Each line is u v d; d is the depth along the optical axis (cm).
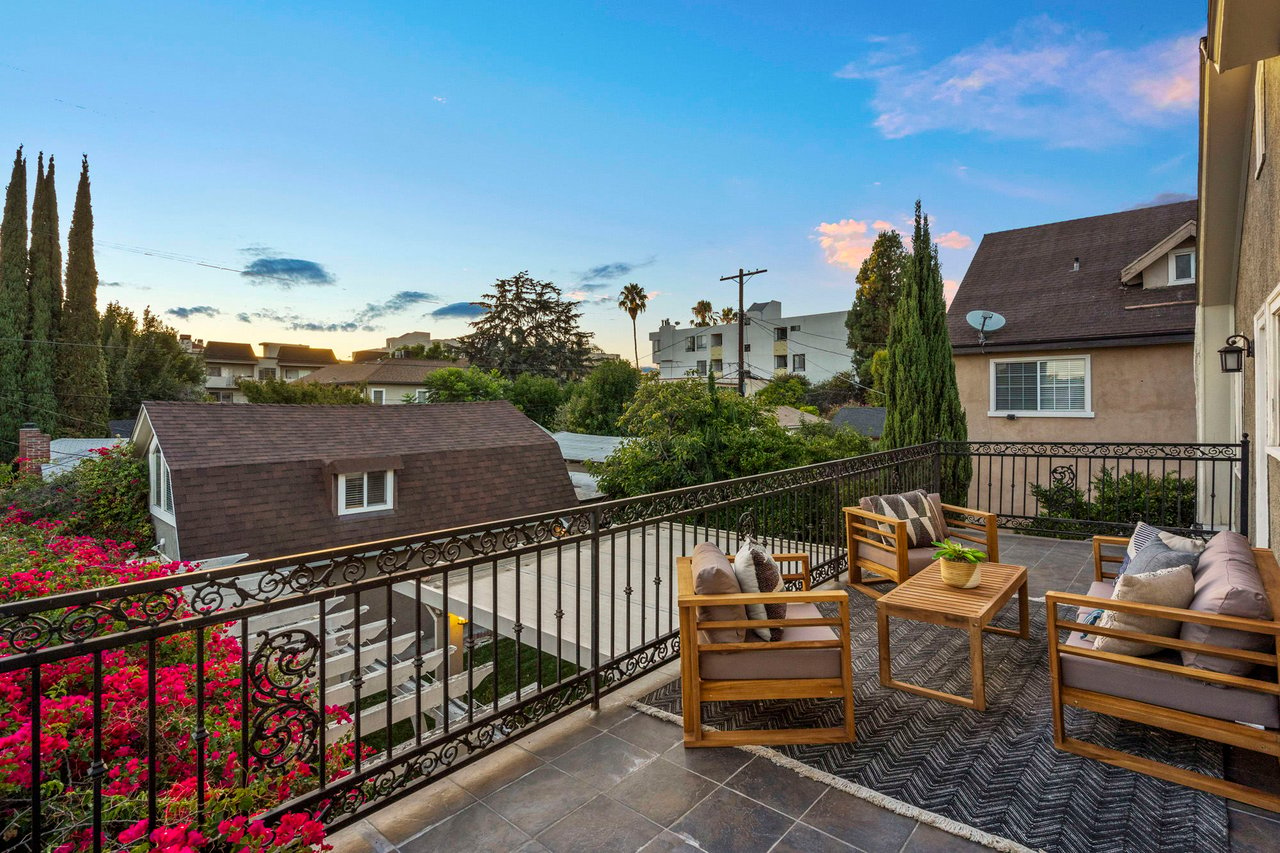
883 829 223
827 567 542
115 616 166
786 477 477
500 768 266
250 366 5603
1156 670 255
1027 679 346
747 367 4084
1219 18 295
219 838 169
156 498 1223
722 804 239
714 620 287
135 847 167
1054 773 254
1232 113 595
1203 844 210
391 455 1219
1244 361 663
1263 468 544
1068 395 1162
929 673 356
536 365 4019
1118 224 1347
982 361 1240
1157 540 358
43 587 368
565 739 290
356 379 3809
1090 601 264
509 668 841
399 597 1019
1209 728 242
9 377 2300
